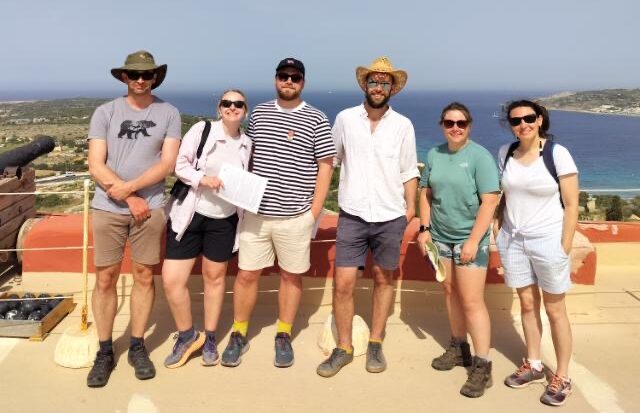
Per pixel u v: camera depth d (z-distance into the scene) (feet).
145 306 10.26
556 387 9.51
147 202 9.80
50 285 13.78
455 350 10.75
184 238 10.14
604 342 11.91
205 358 10.60
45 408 9.18
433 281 13.50
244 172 9.86
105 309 10.02
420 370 10.71
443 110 9.74
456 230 10.00
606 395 9.82
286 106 10.26
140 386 9.89
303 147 10.09
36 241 13.64
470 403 9.55
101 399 9.47
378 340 10.87
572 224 9.02
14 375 10.19
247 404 9.41
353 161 10.26
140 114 9.79
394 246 10.37
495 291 13.30
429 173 10.27
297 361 11.00
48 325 11.89
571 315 13.35
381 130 10.16
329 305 13.65
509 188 9.50
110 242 9.77
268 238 10.46
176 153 9.96
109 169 9.59
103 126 9.68
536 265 9.35
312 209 10.40
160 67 9.64
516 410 9.35
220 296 10.68
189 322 10.59
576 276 13.34
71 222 14.15
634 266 17.28
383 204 10.19
